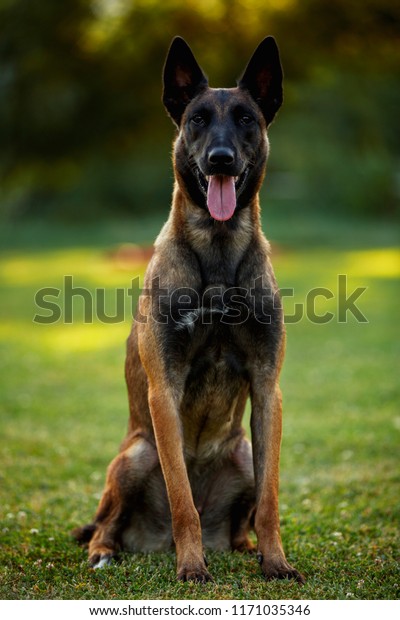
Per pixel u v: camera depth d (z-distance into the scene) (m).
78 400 10.60
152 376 4.94
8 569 4.82
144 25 19.33
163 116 22.78
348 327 15.78
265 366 5.00
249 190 5.21
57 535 5.54
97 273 26.97
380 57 20.58
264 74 5.48
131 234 46.00
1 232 48.03
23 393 10.98
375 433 8.52
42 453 8.06
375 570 4.73
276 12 18.70
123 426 9.33
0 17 20.02
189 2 18.78
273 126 44.78
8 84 21.94
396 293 20.06
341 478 7.06
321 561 4.93
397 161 44.47
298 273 24.84
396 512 5.97
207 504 5.40
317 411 9.65
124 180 53.25
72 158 23.98
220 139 5.00
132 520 5.25
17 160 23.67
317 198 51.03
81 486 7.00
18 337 15.80
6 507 6.24
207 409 5.15
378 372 11.57
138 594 4.34
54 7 19.69
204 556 4.68
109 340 15.30
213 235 5.00
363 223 48.09
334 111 39.31
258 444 4.95
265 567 4.62
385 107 30.66
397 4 18.19
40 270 28.92
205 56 19.67
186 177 5.19
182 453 4.81
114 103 22.16
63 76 21.58
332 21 18.91
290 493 6.74
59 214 52.66
